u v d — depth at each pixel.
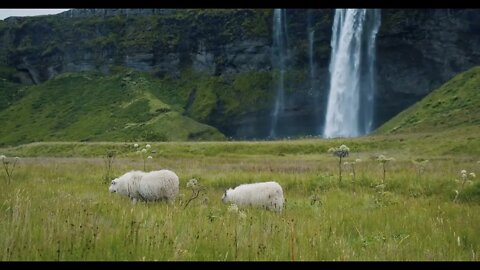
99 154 79.38
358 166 31.12
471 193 17.48
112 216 9.15
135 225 7.96
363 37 158.12
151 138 143.38
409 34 149.00
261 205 14.41
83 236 6.74
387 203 15.49
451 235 9.81
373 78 155.25
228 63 191.12
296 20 181.38
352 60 160.50
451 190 18.27
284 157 56.94
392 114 152.88
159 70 197.25
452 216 12.70
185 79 193.75
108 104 178.25
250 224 9.30
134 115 165.00
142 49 199.50
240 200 14.64
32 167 27.77
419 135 69.56
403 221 11.55
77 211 9.22
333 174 23.72
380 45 153.25
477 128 66.25
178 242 6.94
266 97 176.00
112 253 6.34
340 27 168.00
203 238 7.43
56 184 18.02
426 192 18.92
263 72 185.00
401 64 152.12
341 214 12.24
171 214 9.40
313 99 170.00
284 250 7.34
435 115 91.31
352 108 157.62
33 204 9.94
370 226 10.99
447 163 33.22
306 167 31.05
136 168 29.86
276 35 185.38
